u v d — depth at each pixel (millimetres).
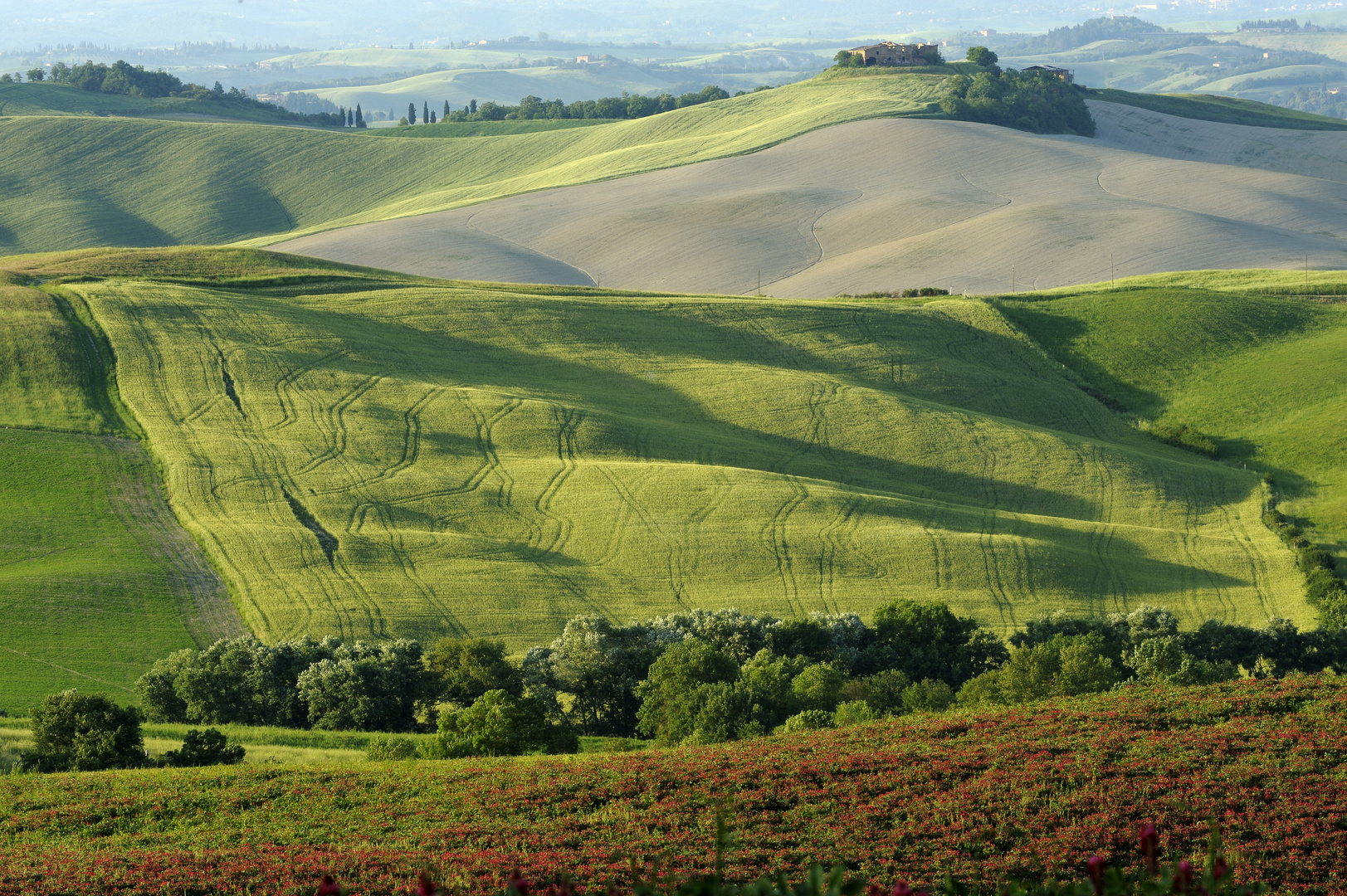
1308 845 26969
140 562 79562
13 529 82688
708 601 80625
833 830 29344
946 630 67938
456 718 44406
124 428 100562
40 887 26625
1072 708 39125
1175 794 30266
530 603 78625
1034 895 8141
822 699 52906
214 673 58125
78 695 43938
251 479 93062
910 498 101562
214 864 28219
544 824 31031
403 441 102000
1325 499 104938
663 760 36406
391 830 31562
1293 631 69438
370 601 76500
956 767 33438
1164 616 71000
